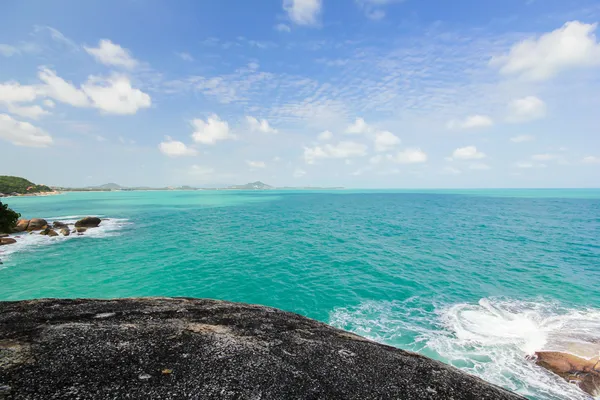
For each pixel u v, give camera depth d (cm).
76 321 430
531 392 902
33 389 258
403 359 403
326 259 2569
